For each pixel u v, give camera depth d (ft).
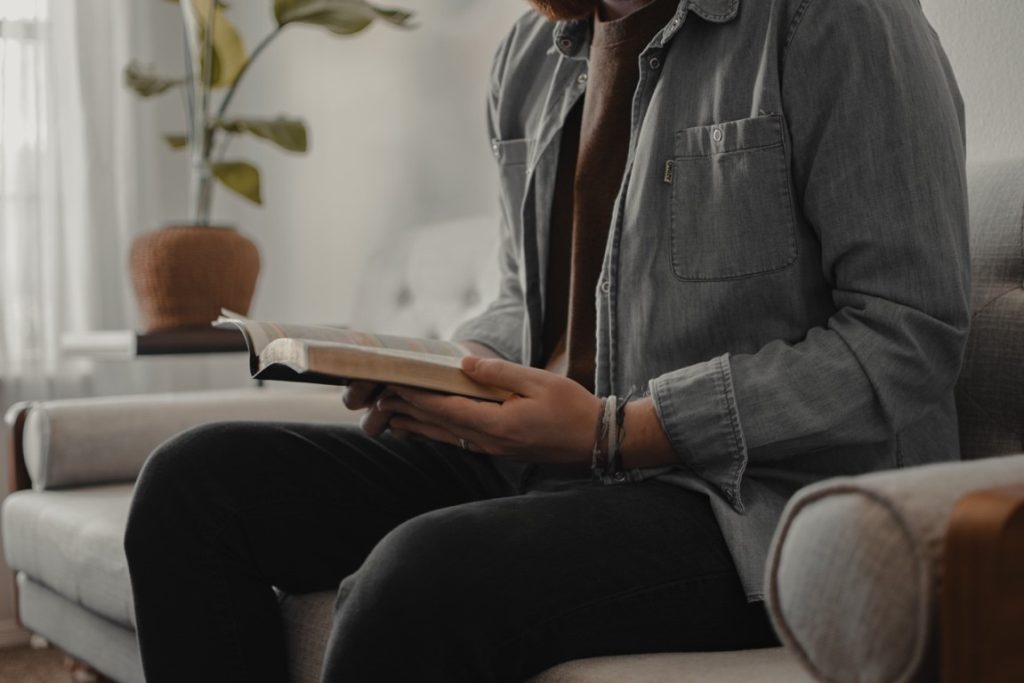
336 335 3.35
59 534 5.39
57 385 8.96
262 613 3.44
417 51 8.65
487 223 7.22
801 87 3.14
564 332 3.87
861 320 3.03
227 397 6.49
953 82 3.40
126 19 9.34
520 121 4.21
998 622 1.69
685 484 3.14
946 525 1.76
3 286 8.75
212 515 3.38
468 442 3.18
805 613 1.93
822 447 3.07
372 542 3.64
